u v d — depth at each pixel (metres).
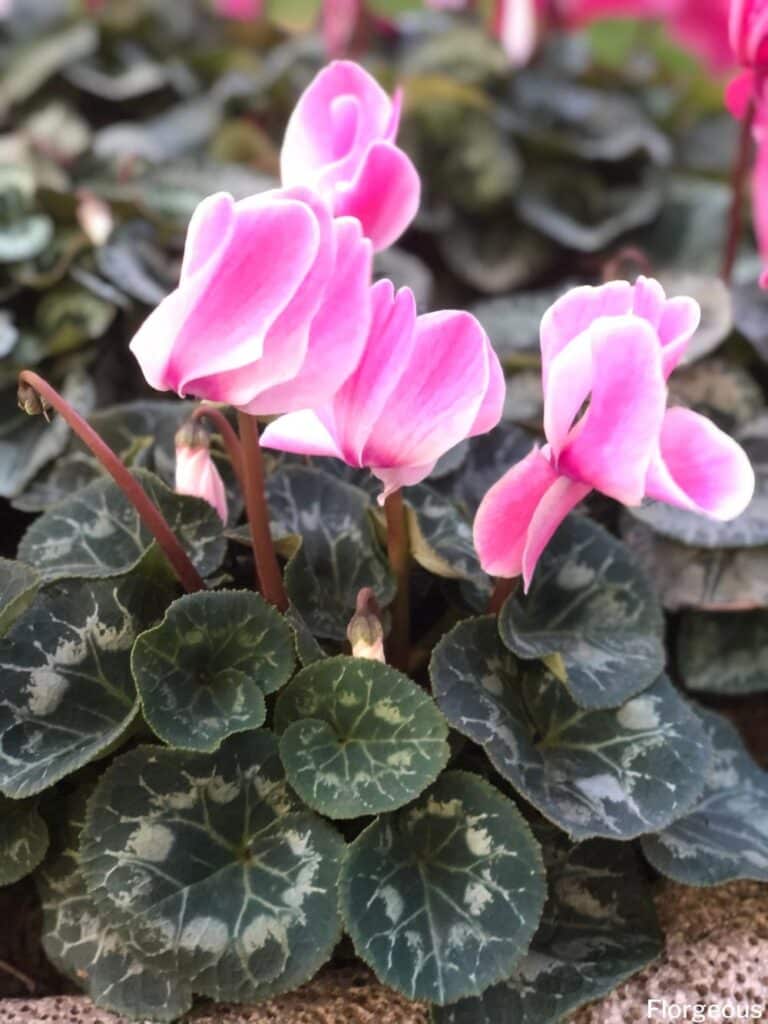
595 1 0.71
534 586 0.32
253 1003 0.27
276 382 0.22
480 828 0.27
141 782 0.27
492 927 0.26
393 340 0.22
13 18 0.73
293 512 0.33
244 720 0.26
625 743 0.30
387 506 0.29
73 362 0.46
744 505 0.22
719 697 0.42
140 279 0.48
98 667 0.29
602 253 0.65
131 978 0.28
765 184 0.44
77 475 0.39
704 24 0.70
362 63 0.65
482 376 0.23
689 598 0.38
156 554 0.29
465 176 0.64
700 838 0.30
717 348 0.45
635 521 0.39
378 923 0.26
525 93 0.69
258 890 0.27
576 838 0.27
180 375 0.22
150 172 0.62
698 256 0.64
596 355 0.22
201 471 0.30
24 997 0.31
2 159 0.60
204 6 0.81
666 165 0.67
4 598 0.28
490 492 0.25
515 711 0.29
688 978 0.28
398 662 0.31
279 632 0.28
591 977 0.28
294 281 0.21
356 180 0.26
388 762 0.27
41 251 0.49
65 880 0.29
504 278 0.64
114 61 0.72
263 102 0.70
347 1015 0.27
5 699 0.28
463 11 0.75
